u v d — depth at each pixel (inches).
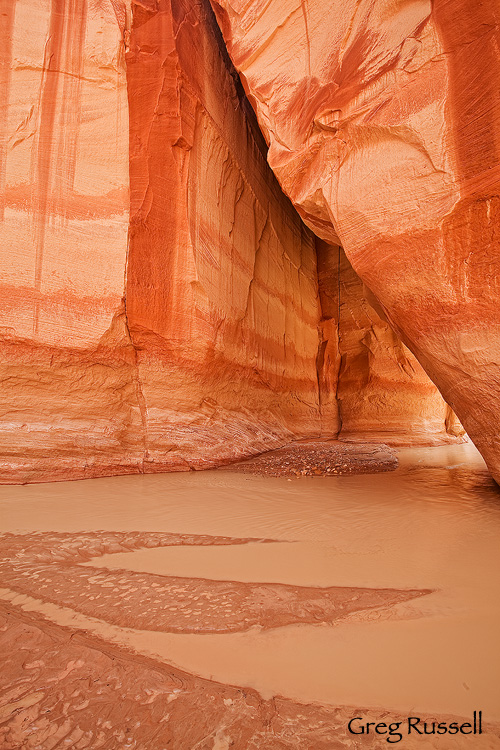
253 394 428.1
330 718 59.3
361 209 211.5
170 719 59.2
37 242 250.7
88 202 267.4
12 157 253.6
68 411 256.4
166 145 302.5
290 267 562.6
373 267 211.5
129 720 58.9
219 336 350.3
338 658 73.0
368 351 644.7
